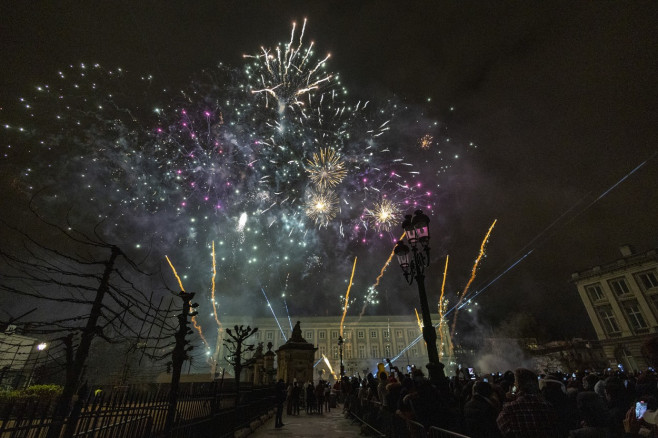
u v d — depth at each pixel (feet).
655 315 108.17
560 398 13.69
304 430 35.04
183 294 18.79
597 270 125.80
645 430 9.07
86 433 11.48
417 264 27.50
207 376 57.88
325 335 241.14
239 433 28.84
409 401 17.44
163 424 15.56
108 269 13.83
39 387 30.45
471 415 12.79
